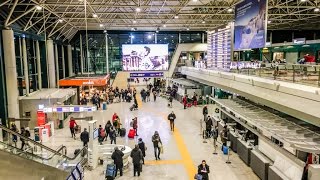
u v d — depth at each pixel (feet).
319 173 25.21
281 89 31.63
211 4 68.95
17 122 55.52
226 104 53.52
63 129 60.70
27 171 17.08
